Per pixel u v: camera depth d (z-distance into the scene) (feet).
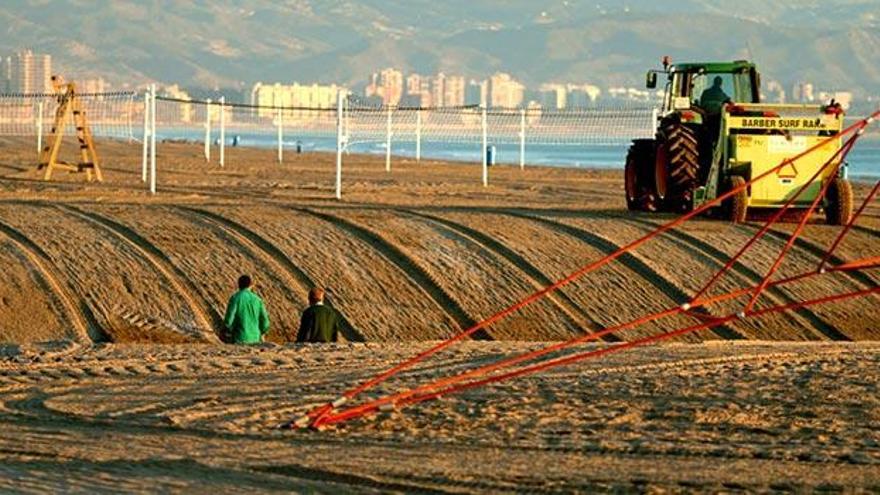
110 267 152.46
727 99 190.70
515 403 86.43
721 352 107.04
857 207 212.02
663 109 195.52
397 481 66.80
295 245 164.45
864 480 67.87
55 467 68.39
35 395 89.56
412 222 178.19
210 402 86.94
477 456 72.64
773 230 174.81
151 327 136.67
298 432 79.00
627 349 109.50
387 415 83.20
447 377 96.02
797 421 81.87
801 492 65.57
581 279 154.10
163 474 67.21
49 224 173.37
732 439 77.36
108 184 261.65
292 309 143.13
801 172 178.81
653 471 69.36
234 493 63.77
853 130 102.53
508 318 142.82
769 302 147.95
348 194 238.27
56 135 282.97
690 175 182.29
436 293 149.48
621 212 193.77
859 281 154.61
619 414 83.56
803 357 104.32
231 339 119.96
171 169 335.47
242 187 257.34
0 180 269.03
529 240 168.96
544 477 67.87
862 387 91.71
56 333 134.00
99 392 90.53
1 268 149.79
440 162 443.32
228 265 155.53
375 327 139.85
